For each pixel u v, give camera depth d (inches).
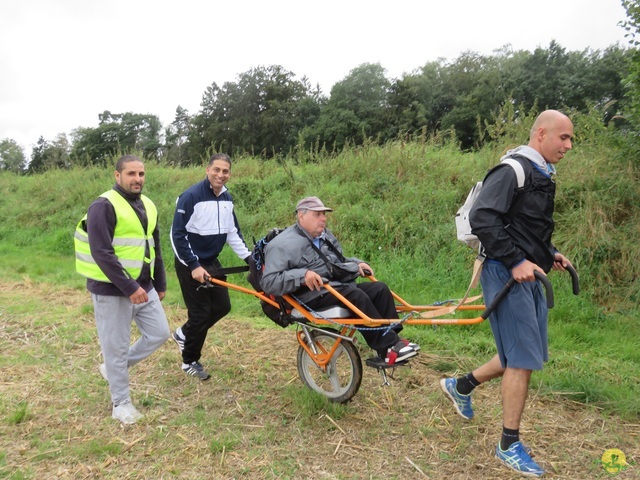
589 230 278.4
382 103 1815.9
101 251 144.6
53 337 232.2
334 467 132.9
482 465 131.7
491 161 351.3
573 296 254.4
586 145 328.8
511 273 122.3
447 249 308.2
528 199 123.5
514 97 1589.6
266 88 2021.4
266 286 156.3
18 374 192.5
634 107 283.3
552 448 138.9
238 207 416.8
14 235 488.7
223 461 135.3
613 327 235.3
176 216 177.8
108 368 156.2
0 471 130.7
